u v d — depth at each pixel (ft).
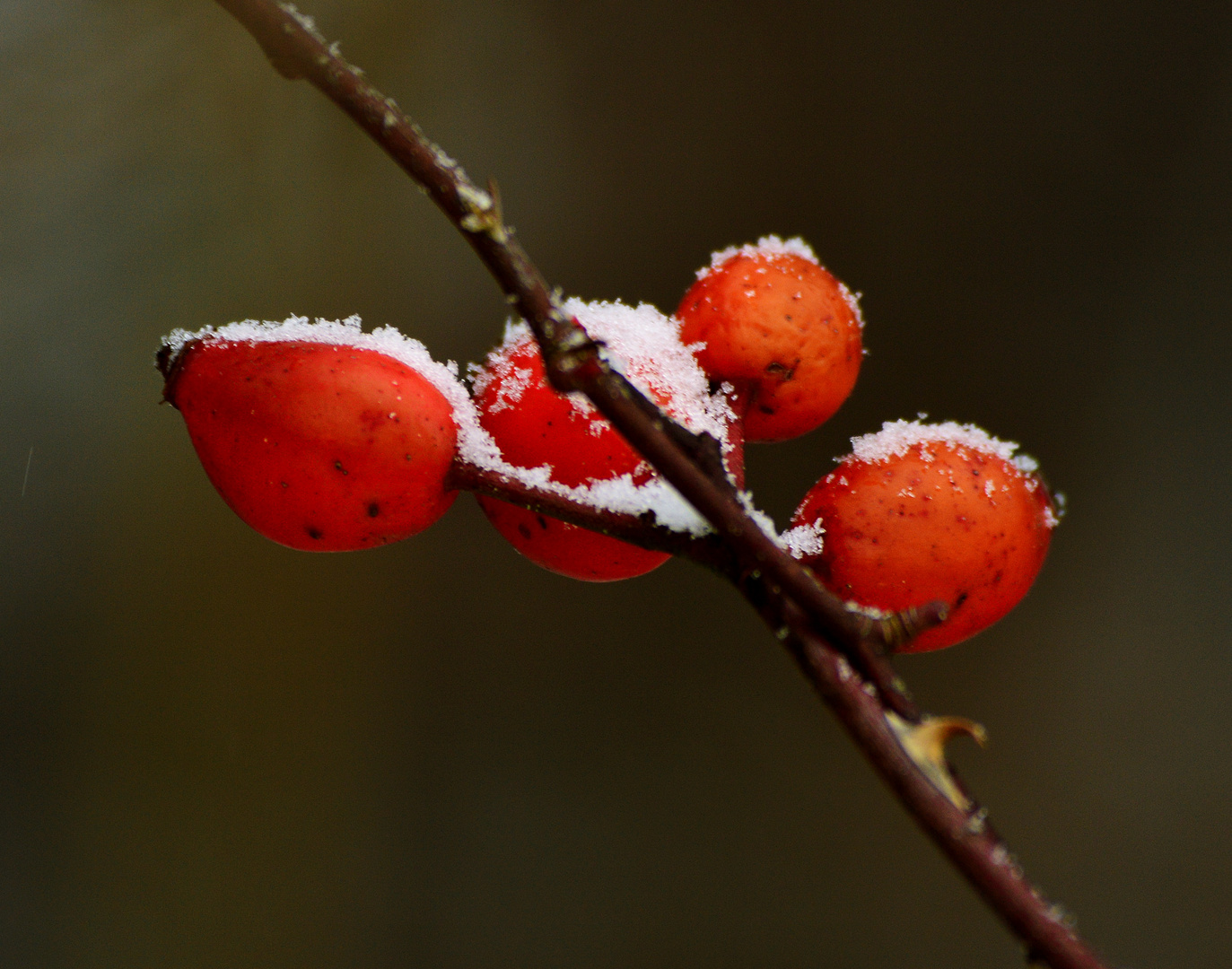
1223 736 2.14
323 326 1.07
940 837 1.00
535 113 2.15
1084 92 2.18
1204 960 2.06
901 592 1.05
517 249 1.01
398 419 1.04
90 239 1.59
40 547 2.08
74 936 2.08
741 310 1.08
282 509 1.05
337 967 2.15
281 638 2.20
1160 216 2.17
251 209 1.66
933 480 1.05
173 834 2.14
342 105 1.02
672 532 1.03
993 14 2.17
